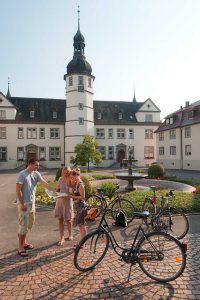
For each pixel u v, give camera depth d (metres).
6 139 46.78
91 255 5.25
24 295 4.32
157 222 7.39
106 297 4.24
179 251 4.77
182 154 40.88
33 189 6.16
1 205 12.17
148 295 4.28
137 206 9.60
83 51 46.66
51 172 37.16
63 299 4.20
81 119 44.38
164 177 22.52
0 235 7.45
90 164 43.53
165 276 4.76
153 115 52.50
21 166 46.84
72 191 6.68
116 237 6.99
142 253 4.87
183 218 7.72
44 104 51.38
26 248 6.34
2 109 46.81
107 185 12.96
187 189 15.68
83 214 6.54
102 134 50.00
